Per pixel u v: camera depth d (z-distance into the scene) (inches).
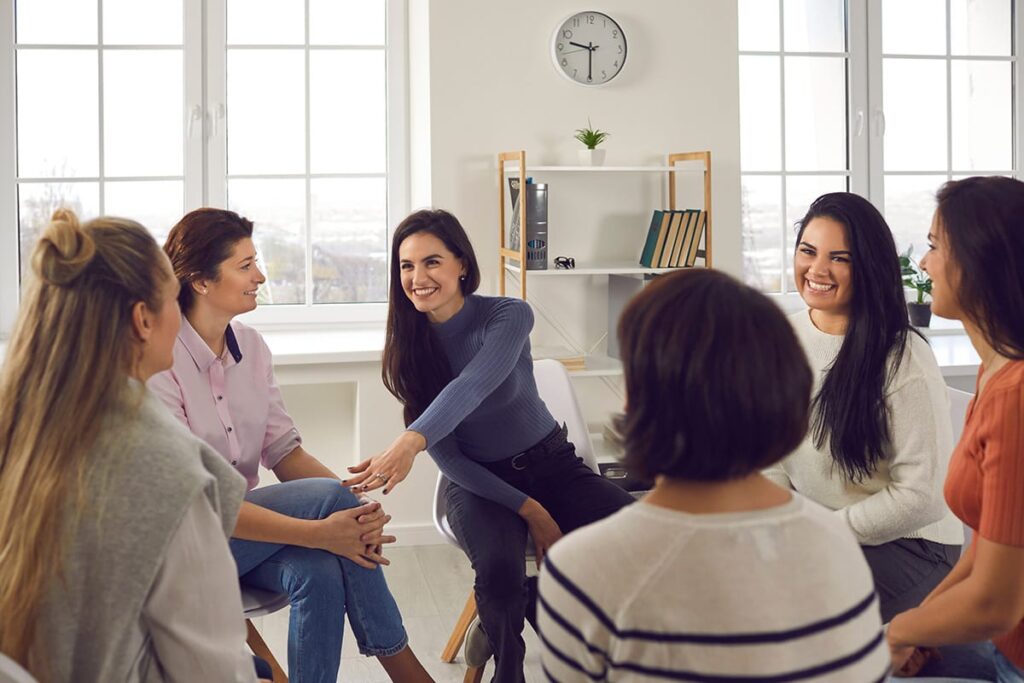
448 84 168.9
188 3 179.6
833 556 44.5
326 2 184.9
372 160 188.1
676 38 175.2
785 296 201.2
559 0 170.9
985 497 60.8
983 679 71.3
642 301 46.7
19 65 177.6
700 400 44.2
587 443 121.0
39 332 60.4
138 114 180.9
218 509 62.5
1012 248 62.6
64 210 62.2
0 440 60.4
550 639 46.6
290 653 92.0
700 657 43.1
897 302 90.0
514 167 170.1
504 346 107.5
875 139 202.5
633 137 175.2
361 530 92.9
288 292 187.2
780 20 197.9
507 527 104.6
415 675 95.7
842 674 43.6
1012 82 208.2
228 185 184.2
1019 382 60.4
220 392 100.0
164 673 62.1
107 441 59.4
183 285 97.8
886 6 202.5
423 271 107.4
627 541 44.8
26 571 58.4
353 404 181.2
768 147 199.2
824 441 92.4
